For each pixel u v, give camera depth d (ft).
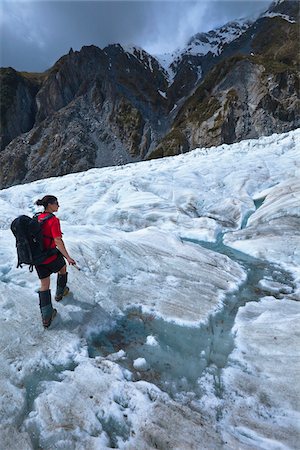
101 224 38.55
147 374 15.21
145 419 12.70
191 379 15.05
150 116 500.33
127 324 18.95
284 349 16.66
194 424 12.57
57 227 16.80
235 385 14.76
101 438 11.89
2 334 16.51
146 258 25.76
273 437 12.30
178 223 36.78
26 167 414.00
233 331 18.67
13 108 482.69
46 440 11.78
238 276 25.08
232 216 38.22
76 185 49.80
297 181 40.96
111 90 491.31
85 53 536.83
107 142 437.99
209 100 398.01
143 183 47.09
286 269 26.76
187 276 24.08
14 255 24.38
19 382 14.14
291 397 14.02
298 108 339.57
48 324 17.22
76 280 21.67
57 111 476.54
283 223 33.37
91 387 14.01
